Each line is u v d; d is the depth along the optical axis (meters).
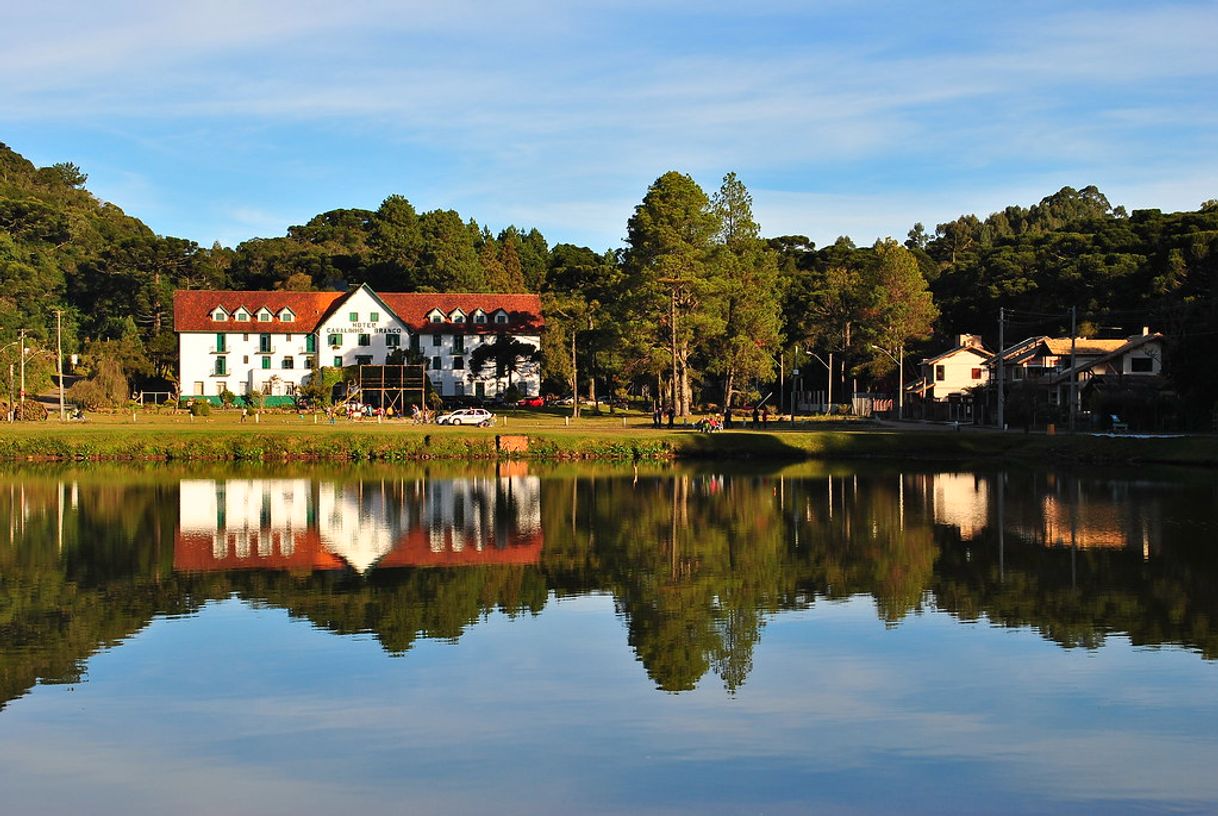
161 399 146.00
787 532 48.22
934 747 22.08
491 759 21.41
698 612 33.22
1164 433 93.94
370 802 19.56
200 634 30.52
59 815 19.11
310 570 39.84
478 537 47.12
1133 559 41.34
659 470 78.31
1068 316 129.88
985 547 44.16
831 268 170.88
